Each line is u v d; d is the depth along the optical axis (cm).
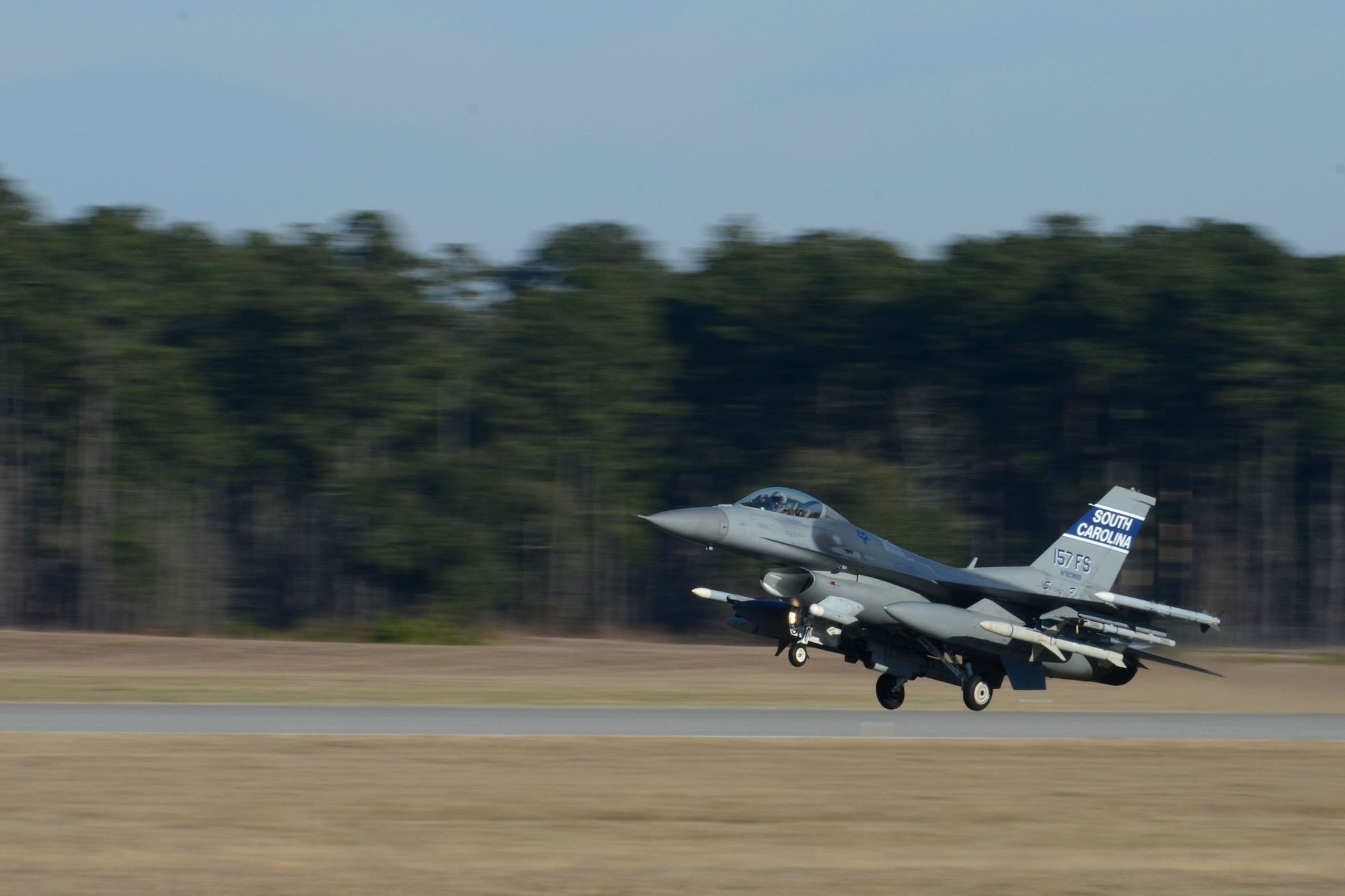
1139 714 9350
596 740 6888
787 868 4266
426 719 7838
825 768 6159
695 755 6456
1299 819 5228
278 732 6988
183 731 6962
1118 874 4259
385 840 4562
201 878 4028
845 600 8894
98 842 4481
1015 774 6119
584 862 4303
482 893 3894
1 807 4972
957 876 4194
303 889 3922
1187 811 5328
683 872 4184
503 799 5253
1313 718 9238
